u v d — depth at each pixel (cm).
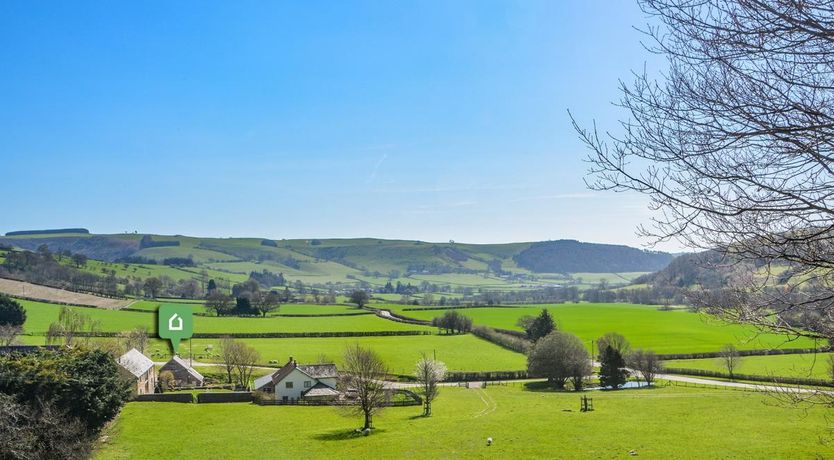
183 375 9488
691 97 859
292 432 5894
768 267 920
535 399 7875
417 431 5703
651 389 8631
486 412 6844
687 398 7275
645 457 4222
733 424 5378
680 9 844
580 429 5347
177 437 5616
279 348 12619
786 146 829
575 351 9081
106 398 4469
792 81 797
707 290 1034
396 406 7744
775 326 940
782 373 6575
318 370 8869
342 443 5309
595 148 939
